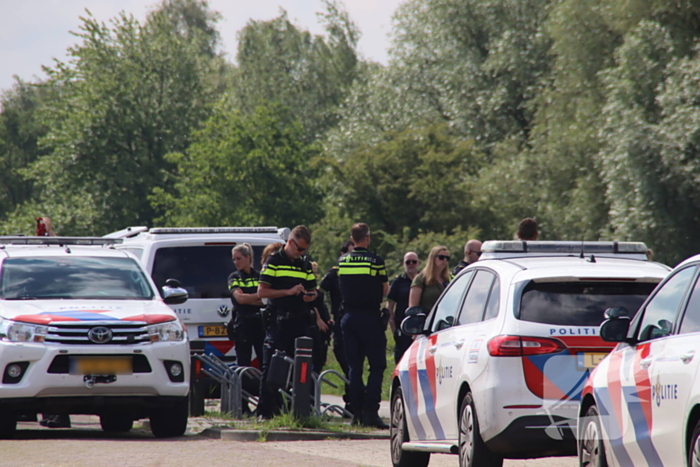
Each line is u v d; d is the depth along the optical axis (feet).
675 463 64.39
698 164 353.92
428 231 586.86
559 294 84.12
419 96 621.31
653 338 71.15
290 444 121.19
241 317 159.33
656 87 371.35
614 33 425.69
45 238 164.76
